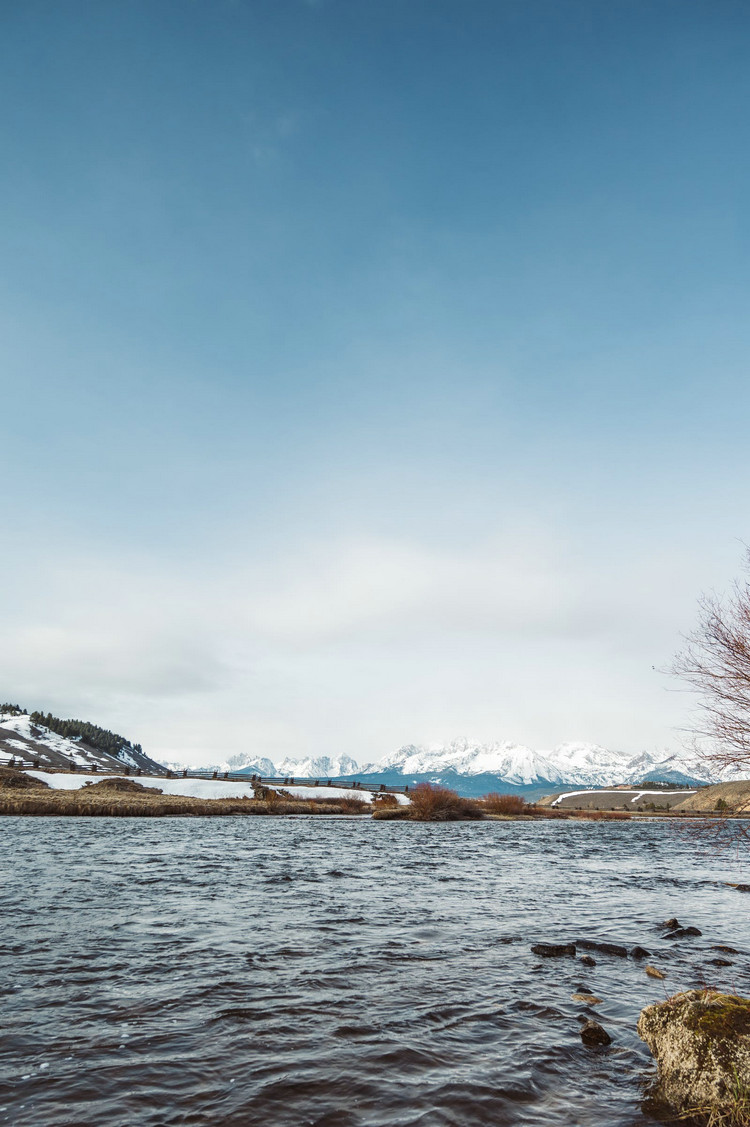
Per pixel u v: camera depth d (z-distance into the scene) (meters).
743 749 10.53
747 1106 5.68
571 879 21.36
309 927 12.73
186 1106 5.86
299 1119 5.67
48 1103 5.84
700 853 32.56
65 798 52.03
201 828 38.47
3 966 9.66
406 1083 6.42
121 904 14.33
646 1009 7.57
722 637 10.75
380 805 69.31
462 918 14.15
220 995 8.75
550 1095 6.27
